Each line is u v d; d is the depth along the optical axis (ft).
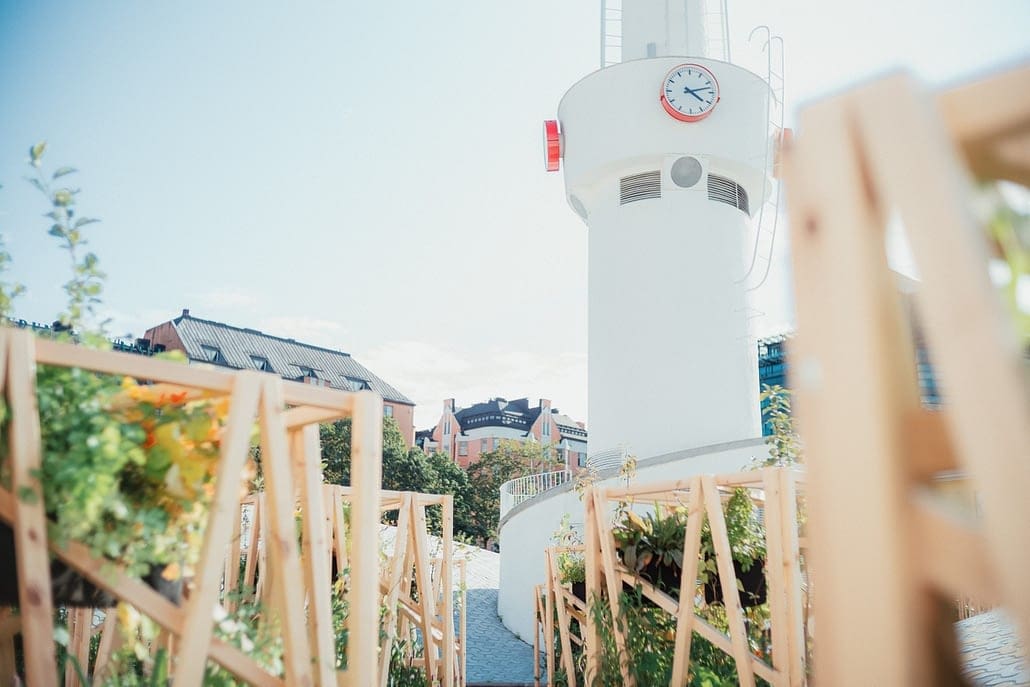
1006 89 2.00
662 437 49.88
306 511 7.41
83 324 7.75
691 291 51.62
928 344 1.95
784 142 2.49
